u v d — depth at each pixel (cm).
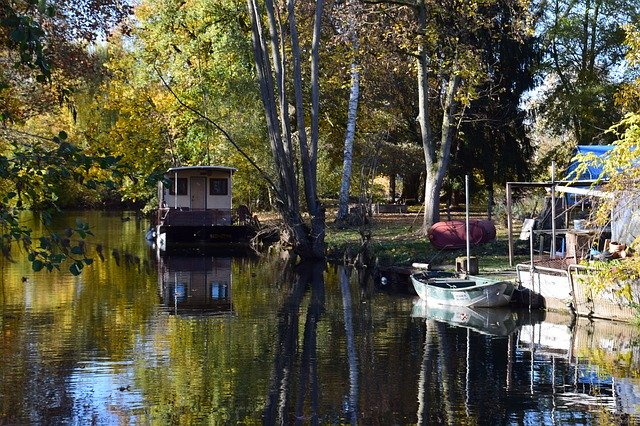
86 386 1388
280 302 2373
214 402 1307
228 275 3003
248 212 4588
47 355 1622
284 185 3569
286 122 3541
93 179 808
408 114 4753
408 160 4700
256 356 1644
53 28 2192
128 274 2970
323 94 4859
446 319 2088
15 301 2292
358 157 5109
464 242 3198
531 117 4394
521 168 4359
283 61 3594
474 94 3412
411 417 1239
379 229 4200
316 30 3519
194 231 4272
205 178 4431
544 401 1327
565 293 2127
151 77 5078
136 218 6281
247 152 4788
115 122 5331
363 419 1227
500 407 1284
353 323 2031
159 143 5297
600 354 1669
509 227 2372
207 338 1811
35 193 788
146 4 5012
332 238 3847
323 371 1520
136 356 1627
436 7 3347
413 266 2789
